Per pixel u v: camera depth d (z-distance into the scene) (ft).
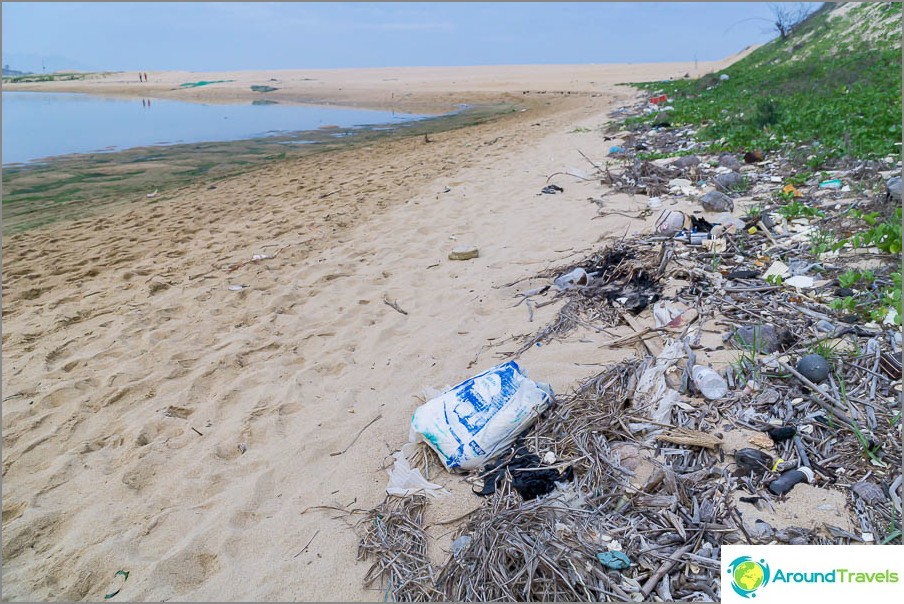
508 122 61.82
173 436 13.19
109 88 162.40
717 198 21.91
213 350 16.70
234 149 52.19
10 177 42.19
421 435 11.67
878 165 22.79
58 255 25.18
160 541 10.33
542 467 10.66
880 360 11.87
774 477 9.77
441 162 39.34
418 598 8.81
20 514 11.09
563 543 9.10
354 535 10.11
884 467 9.71
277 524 10.47
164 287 20.89
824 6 74.59
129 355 16.56
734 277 16.21
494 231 24.18
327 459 12.03
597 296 16.61
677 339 13.70
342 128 65.36
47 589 9.50
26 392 15.03
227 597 9.09
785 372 11.82
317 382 14.88
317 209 29.60
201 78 198.90
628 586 8.49
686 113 45.96
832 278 15.40
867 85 43.32
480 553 9.15
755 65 74.28
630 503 9.73
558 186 29.30
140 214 31.14
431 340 16.08
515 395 11.54
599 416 11.59
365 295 19.48
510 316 16.74
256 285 20.67
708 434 10.70
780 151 28.45
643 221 22.18
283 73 229.25
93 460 12.53
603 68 174.40
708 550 8.81
